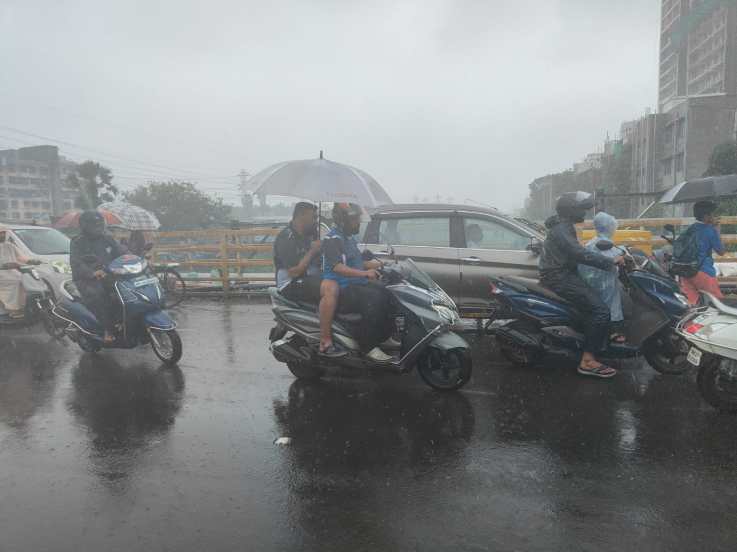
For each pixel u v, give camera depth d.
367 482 3.49
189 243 13.68
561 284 5.51
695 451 3.88
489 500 3.26
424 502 3.25
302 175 6.27
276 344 5.52
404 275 5.25
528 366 6.02
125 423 4.55
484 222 7.25
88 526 3.05
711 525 2.98
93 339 6.62
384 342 5.28
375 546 2.83
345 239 5.21
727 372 4.52
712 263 7.00
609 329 5.45
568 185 73.62
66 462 3.83
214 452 3.96
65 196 100.88
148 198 51.34
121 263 6.34
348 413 4.71
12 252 8.43
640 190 60.84
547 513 3.11
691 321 4.74
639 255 5.83
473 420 4.51
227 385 5.54
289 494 3.36
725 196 7.99
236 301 11.16
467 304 7.25
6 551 2.83
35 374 6.04
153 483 3.52
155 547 2.85
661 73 119.88
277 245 5.69
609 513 3.10
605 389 5.23
